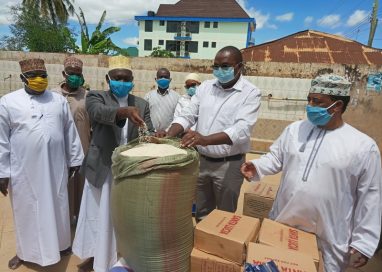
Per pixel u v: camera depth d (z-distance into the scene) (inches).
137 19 1664.6
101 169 102.6
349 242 79.4
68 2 925.8
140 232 71.3
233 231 71.6
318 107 74.7
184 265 75.3
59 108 114.9
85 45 667.4
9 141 108.6
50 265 120.0
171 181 68.6
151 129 109.1
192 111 118.3
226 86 110.7
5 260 121.8
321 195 76.7
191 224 76.8
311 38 531.2
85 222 108.1
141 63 345.7
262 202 119.5
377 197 74.2
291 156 82.4
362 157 73.5
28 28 753.6
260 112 326.0
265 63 317.4
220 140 94.8
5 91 380.8
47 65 364.8
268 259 64.0
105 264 105.7
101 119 94.8
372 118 242.7
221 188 115.2
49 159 110.1
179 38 1641.2
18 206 110.8
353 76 276.2
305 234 76.8
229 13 1667.1
